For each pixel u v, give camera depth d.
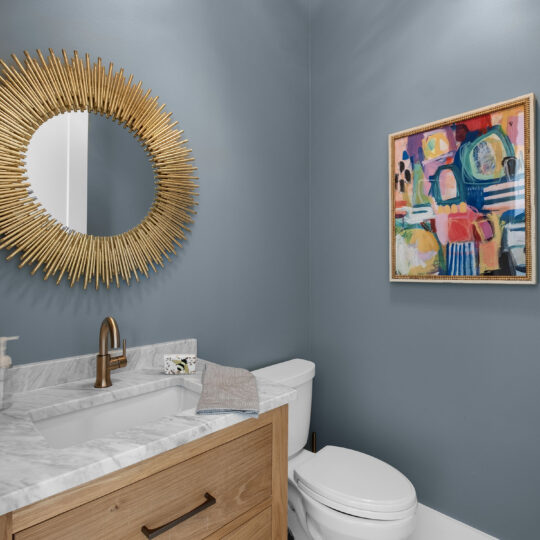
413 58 1.67
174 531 0.81
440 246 1.57
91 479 0.67
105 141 1.25
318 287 2.05
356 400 1.89
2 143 1.04
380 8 1.78
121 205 1.29
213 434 0.89
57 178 1.15
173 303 1.45
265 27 1.82
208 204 1.56
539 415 1.35
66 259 1.16
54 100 1.13
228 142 1.64
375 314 1.81
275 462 1.06
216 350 1.60
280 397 1.03
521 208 1.35
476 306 1.49
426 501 1.65
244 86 1.71
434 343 1.61
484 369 1.47
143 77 1.35
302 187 2.03
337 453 1.54
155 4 1.39
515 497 1.40
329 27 1.99
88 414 1.04
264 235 1.81
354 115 1.88
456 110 1.53
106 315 1.26
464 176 1.50
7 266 1.06
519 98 1.35
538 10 1.33
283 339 1.92
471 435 1.51
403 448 1.72
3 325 1.05
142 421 1.15
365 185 1.84
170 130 1.42
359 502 1.22
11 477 0.62
